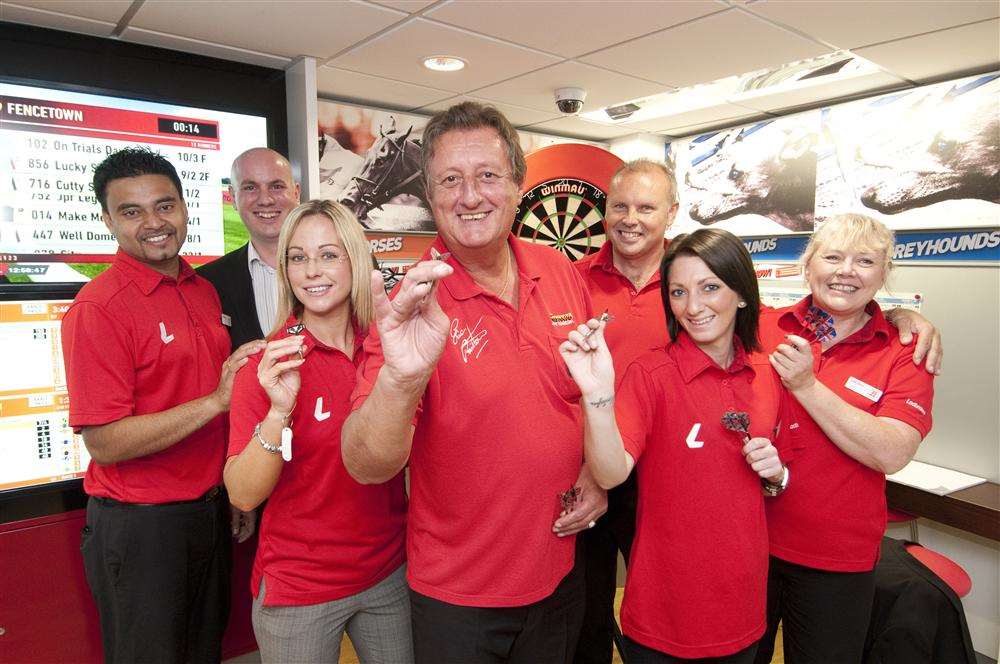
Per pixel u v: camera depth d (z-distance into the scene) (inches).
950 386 113.3
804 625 66.1
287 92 98.4
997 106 102.3
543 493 50.9
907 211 115.4
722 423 55.4
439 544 51.4
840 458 62.8
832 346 67.2
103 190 69.3
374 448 44.2
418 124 132.0
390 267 127.9
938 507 103.0
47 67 80.0
